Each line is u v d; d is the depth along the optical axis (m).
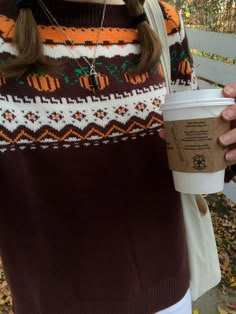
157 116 1.00
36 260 0.93
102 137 0.92
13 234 0.90
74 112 0.89
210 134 0.80
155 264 1.08
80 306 1.01
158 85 1.02
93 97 0.90
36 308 0.98
